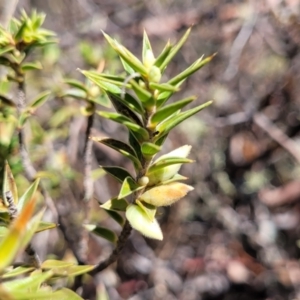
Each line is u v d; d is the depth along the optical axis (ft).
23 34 0.60
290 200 1.46
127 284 1.34
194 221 1.48
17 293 0.37
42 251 1.04
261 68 1.51
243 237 1.45
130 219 0.49
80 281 0.68
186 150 0.53
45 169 0.89
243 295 1.40
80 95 0.67
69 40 1.28
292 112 1.44
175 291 1.37
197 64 0.44
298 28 1.34
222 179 1.49
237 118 1.40
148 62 0.46
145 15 1.54
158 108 0.47
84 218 0.70
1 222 0.49
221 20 1.44
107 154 1.31
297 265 1.38
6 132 0.72
